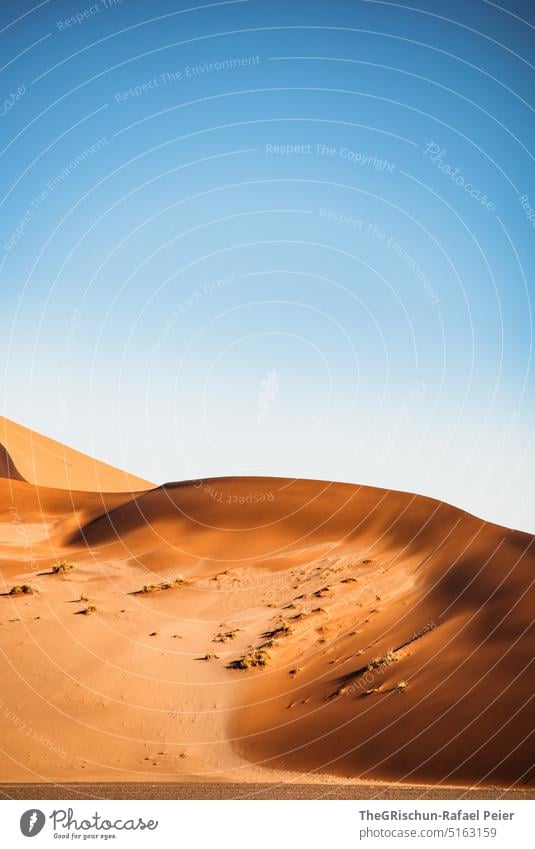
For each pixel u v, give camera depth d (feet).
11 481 217.36
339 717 73.67
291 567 144.97
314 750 68.03
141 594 131.03
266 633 106.22
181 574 145.79
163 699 84.12
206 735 75.31
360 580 127.44
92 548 168.96
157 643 103.40
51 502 207.62
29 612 113.50
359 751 65.57
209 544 164.35
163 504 189.98
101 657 95.81
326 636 102.73
